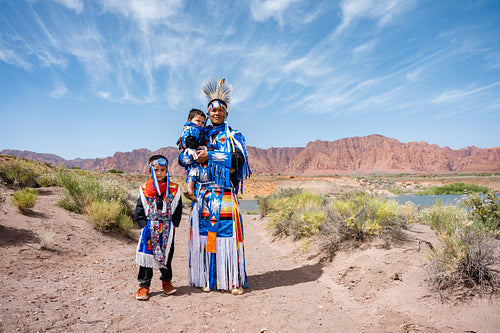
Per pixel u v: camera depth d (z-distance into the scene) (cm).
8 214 766
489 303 326
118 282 466
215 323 327
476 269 369
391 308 363
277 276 545
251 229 1315
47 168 1947
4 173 1388
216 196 443
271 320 341
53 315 315
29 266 505
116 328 300
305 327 325
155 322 321
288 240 870
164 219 407
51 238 673
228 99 488
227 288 432
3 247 566
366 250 554
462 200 670
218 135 461
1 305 328
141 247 393
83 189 1085
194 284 452
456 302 343
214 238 438
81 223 886
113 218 923
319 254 631
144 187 407
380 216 618
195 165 449
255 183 10256
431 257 424
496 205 595
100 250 720
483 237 429
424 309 344
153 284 471
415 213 714
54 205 1020
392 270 450
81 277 478
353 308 381
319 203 1120
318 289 459
